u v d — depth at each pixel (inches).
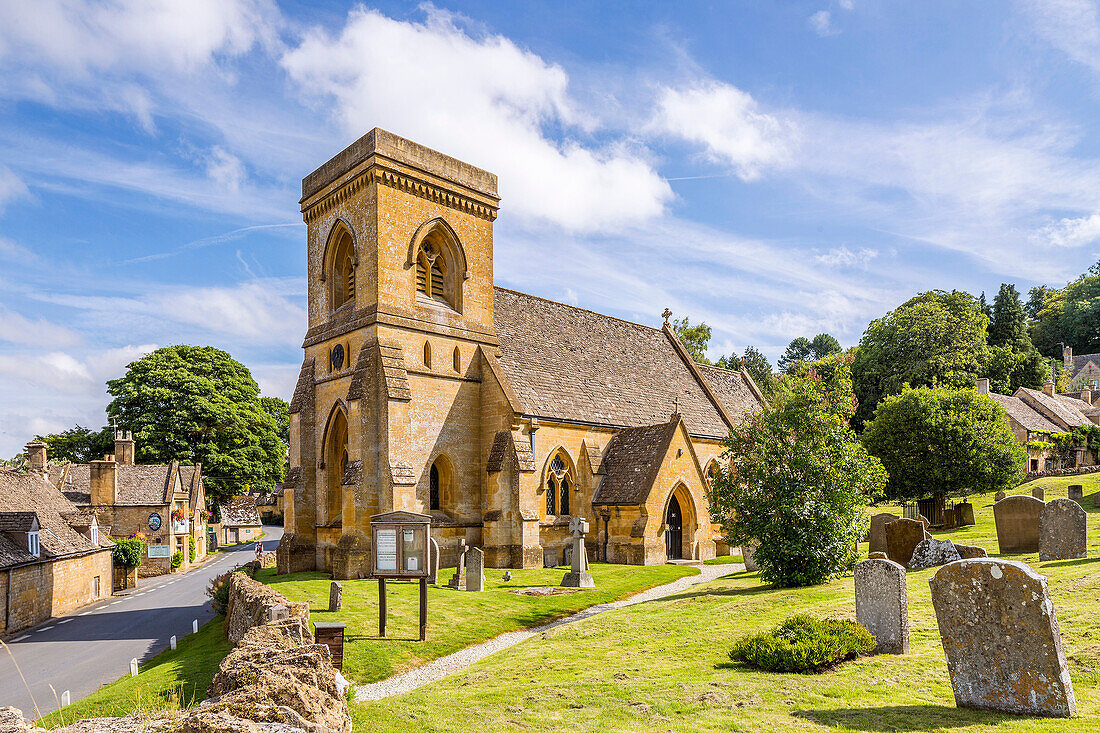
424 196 1503.4
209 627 1182.3
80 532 1941.4
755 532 1109.7
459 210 1578.5
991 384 3727.9
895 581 626.5
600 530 1651.1
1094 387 4542.3
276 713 362.9
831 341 6466.5
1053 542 1001.5
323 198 1556.3
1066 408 3602.4
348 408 1378.0
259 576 1421.0
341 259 1569.9
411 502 1359.5
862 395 3469.5
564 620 1024.2
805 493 1082.7
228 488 3201.3
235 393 3319.4
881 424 2119.8
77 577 1790.1
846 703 494.9
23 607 1481.3
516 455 1478.8
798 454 1104.2
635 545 1571.1
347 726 438.0
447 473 1502.2
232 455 3198.8
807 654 583.8
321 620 942.4
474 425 1551.4
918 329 3297.2
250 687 387.2
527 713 517.7
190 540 2920.8
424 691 624.4
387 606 1039.0
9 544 1497.3
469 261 1590.8
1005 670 454.0
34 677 992.2
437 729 487.2
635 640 778.8
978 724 433.7
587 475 1680.6
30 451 2396.7
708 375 2358.5
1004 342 4084.6
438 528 1440.7
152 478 2723.9
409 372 1435.8
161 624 1433.3
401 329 1430.9
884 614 632.4
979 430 2012.8
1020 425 3129.9
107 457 2746.1
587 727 477.1
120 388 3063.5
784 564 1092.5
